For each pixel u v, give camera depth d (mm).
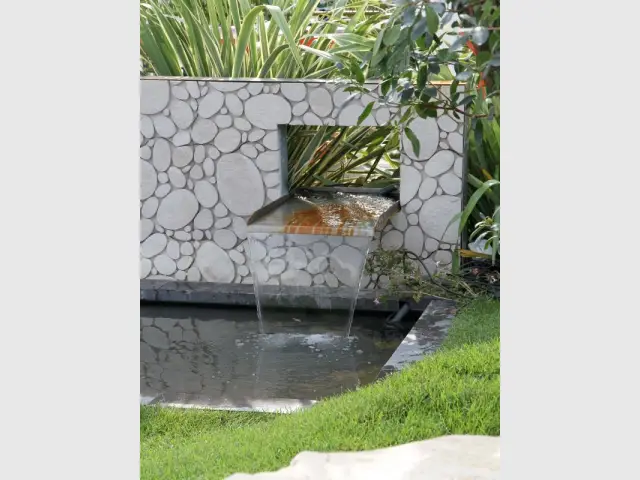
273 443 2994
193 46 5461
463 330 4203
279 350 4449
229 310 5172
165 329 4820
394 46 2795
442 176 5090
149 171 5410
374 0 5426
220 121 5289
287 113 5199
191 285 5391
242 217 5352
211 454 3008
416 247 5176
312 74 5480
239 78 5254
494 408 3062
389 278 5027
